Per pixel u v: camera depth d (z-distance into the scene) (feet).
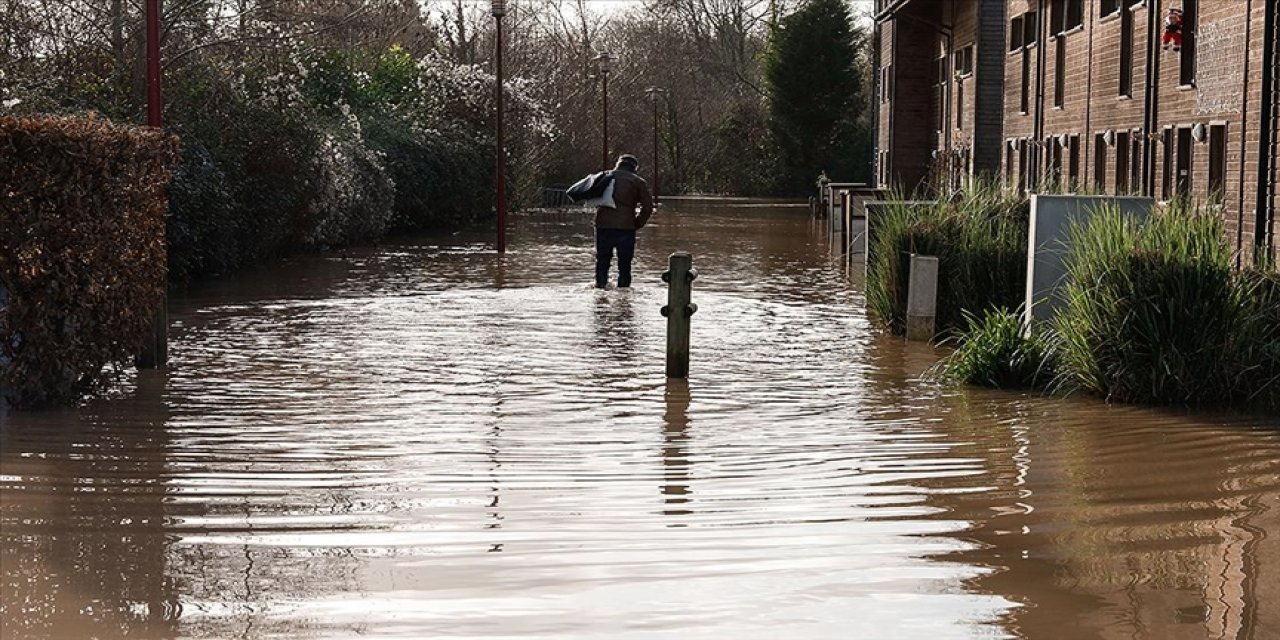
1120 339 46.57
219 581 25.53
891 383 51.39
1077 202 53.47
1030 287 53.93
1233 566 26.63
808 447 38.86
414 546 27.96
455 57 234.17
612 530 29.27
